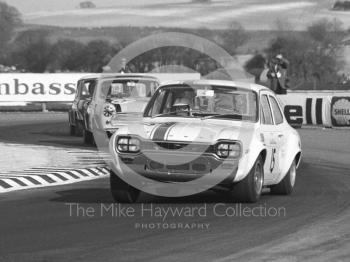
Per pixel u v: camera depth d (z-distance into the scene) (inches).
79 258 653.9
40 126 2541.8
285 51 5851.4
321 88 4109.3
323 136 2223.2
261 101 1025.5
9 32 7362.2
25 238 741.9
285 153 1056.2
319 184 1219.2
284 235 765.3
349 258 663.8
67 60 6466.5
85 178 1256.2
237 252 681.6
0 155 1565.0
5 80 3203.7
